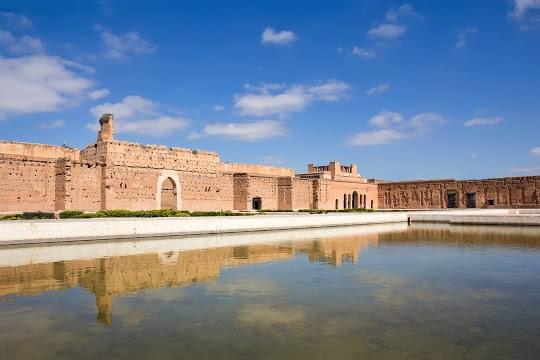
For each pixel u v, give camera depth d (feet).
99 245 90.74
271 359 31.89
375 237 115.24
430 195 275.39
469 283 56.44
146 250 84.94
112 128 146.72
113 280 57.36
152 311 43.57
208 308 44.60
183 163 167.22
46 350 33.60
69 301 47.21
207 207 175.63
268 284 55.52
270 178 206.90
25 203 124.06
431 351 33.42
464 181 263.49
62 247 86.99
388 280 58.18
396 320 40.81
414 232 131.23
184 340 35.65
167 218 109.19
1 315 42.27
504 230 136.98
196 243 97.81
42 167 128.88
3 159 119.65
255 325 39.37
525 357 32.35
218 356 32.40
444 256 79.66
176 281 57.06
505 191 248.52
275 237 113.50
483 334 37.11
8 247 84.84
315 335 36.83
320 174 242.58
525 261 74.08
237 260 73.97
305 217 144.36
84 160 147.74
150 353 33.01
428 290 52.49
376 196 293.84
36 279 57.72
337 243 99.86
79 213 116.37
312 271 64.34
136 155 150.71
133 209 147.95
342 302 47.01
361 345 34.63
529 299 48.34
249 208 186.91
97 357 32.27
